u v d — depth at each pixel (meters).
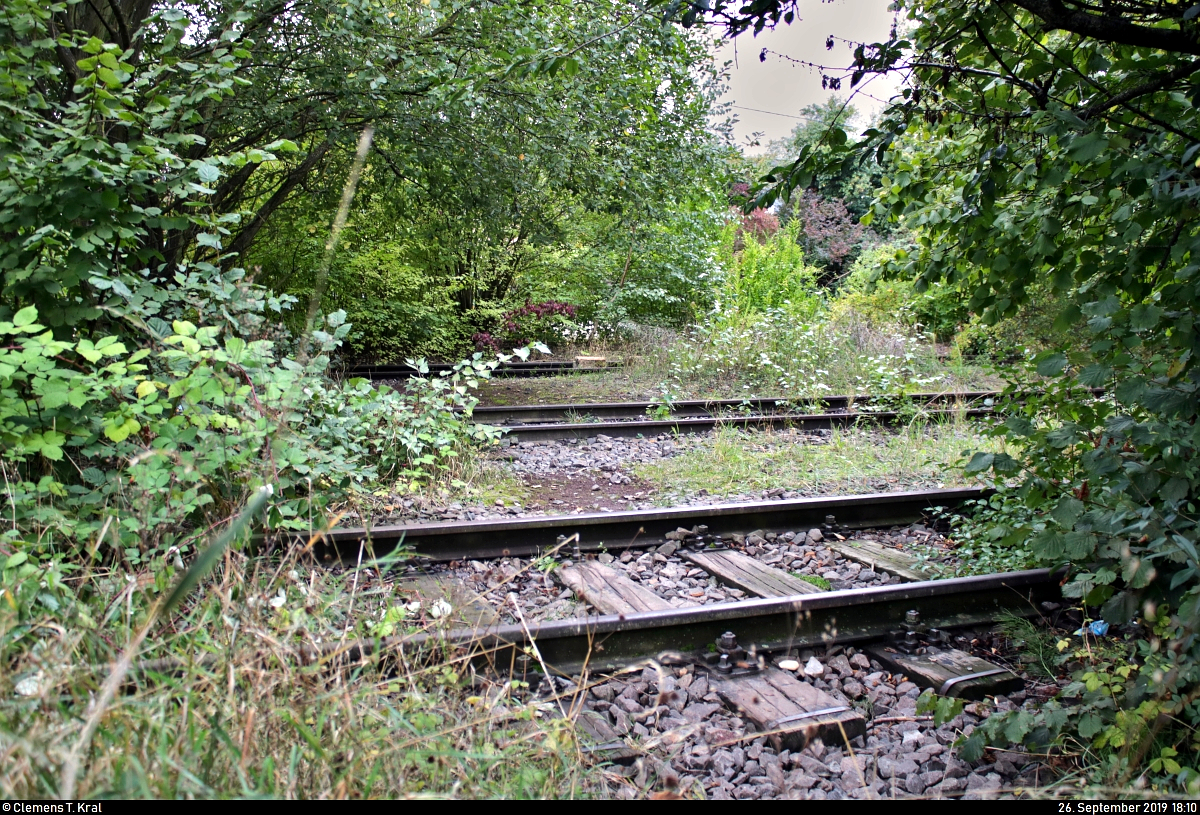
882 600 3.92
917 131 4.51
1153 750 2.61
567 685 3.25
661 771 2.53
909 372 12.05
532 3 8.13
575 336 18.03
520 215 10.77
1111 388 3.52
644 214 11.10
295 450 4.03
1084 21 3.27
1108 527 2.87
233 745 1.76
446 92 7.85
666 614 3.56
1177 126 3.53
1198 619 2.43
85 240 3.79
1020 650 3.79
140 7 7.38
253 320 4.30
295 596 2.59
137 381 3.81
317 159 9.62
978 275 4.73
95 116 4.02
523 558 4.75
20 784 1.47
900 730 3.04
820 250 28.77
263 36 8.23
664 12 3.86
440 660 2.87
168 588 2.51
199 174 4.12
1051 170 3.50
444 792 2.00
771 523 5.44
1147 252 3.42
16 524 3.04
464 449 6.99
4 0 3.79
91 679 1.91
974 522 5.38
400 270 15.20
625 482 6.73
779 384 11.77
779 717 2.97
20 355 3.31
